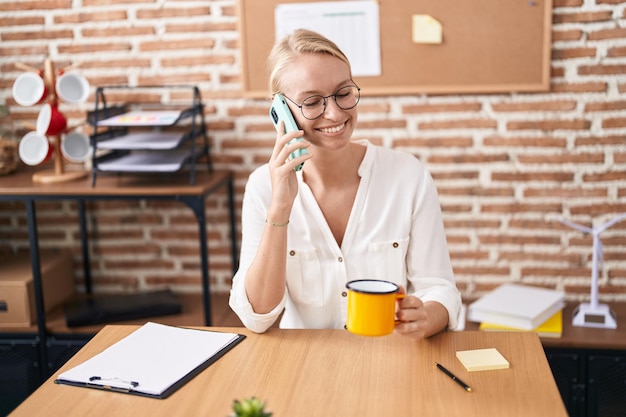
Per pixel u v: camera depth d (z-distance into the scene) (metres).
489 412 1.23
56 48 2.96
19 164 3.03
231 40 2.88
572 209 2.81
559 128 2.76
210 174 2.88
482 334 1.56
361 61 2.79
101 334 1.61
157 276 3.12
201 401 1.29
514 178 2.82
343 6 2.75
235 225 3.04
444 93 2.79
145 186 2.63
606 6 2.65
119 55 2.94
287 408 1.25
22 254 3.09
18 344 2.74
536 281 2.89
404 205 1.78
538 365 1.41
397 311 1.45
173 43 2.91
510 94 2.77
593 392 2.51
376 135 2.87
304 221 1.76
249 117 2.93
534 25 2.68
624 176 2.76
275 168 1.57
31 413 1.26
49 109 2.72
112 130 2.86
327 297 1.79
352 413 1.23
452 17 2.71
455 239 2.90
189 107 2.87
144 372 1.39
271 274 1.58
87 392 1.33
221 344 1.51
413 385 1.33
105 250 3.12
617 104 2.71
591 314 2.59
